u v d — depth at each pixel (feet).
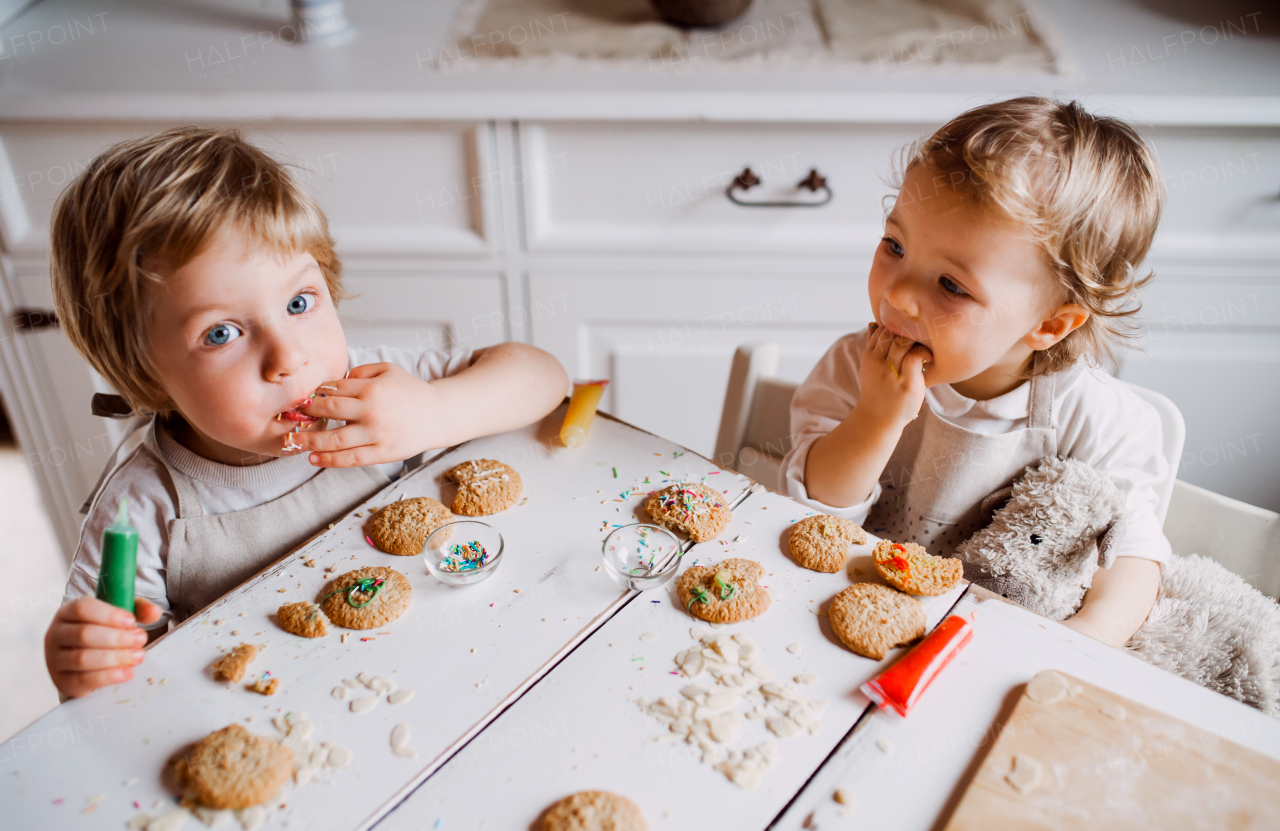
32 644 4.77
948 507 3.06
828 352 3.36
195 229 1.97
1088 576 2.74
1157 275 4.51
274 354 2.11
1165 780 1.57
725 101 4.05
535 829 1.52
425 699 1.76
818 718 1.71
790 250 4.63
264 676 1.81
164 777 1.61
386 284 4.83
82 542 2.53
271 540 2.56
